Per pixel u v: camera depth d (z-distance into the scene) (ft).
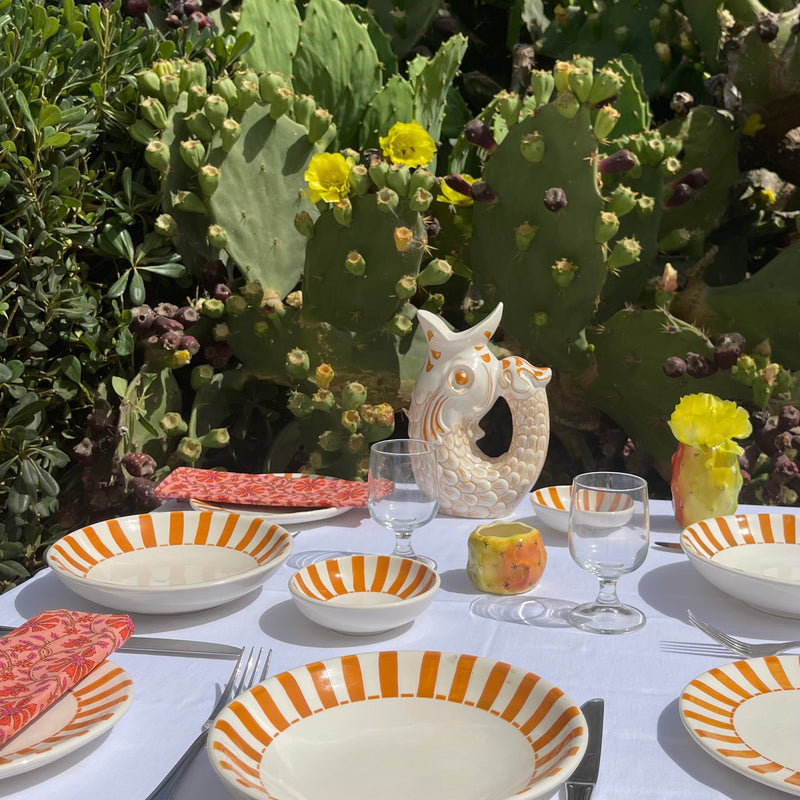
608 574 3.47
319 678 2.87
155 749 2.74
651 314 8.05
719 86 10.02
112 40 8.18
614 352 8.30
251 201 8.12
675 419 4.79
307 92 9.47
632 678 3.18
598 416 9.27
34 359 7.89
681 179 8.59
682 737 2.79
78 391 8.15
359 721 2.78
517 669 2.84
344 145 9.86
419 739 2.69
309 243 7.91
